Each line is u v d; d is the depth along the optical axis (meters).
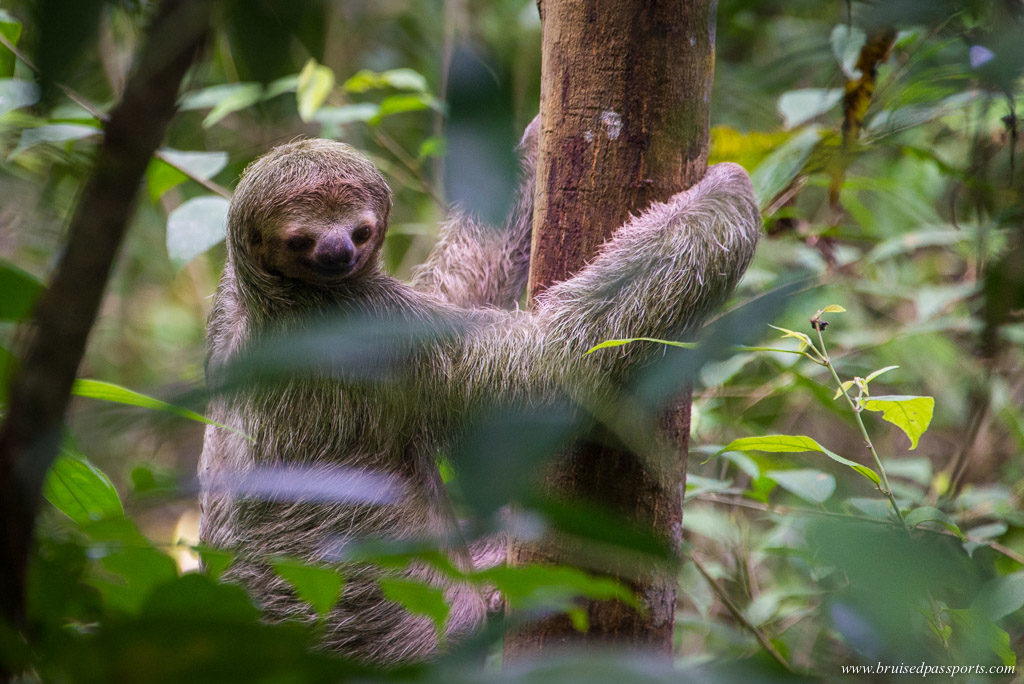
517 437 5.28
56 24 2.99
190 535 16.25
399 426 9.91
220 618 3.20
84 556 4.03
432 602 3.73
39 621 3.86
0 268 4.10
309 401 9.95
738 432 12.63
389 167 14.56
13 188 7.59
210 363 10.75
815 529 3.51
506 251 11.98
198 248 11.09
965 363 11.47
